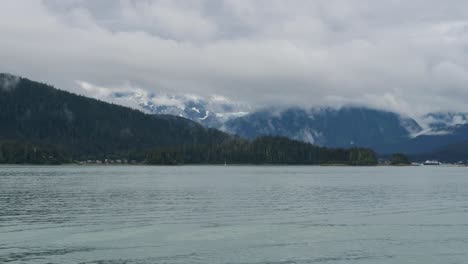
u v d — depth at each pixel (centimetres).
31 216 7162
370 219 7056
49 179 17212
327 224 6588
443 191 12400
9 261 4534
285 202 9250
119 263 4525
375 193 11625
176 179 17662
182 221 6762
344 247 5178
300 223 6662
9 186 13312
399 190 12719
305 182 16375
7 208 8100
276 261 4641
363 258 4772
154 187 13112
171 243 5300
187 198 9875
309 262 4625
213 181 16375
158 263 4541
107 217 7094
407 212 7869
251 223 6631
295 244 5297
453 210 8150
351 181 17325
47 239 5462
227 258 4722
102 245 5181
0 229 6091
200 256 4778
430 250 5084
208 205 8619
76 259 4628
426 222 6800
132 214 7412
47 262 4519
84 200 9394
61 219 6894
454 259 4762
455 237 5712
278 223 6650
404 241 5481
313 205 8781
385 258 4784
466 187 14050
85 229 6103
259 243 5328
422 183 16338
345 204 8994
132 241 5384
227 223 6619
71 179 17312
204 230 6066
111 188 12650
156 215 7312
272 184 14950
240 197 10200
